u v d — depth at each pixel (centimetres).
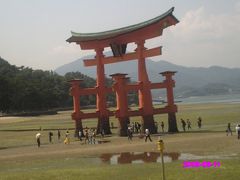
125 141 6012
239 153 3847
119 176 3002
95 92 7712
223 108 15325
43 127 10238
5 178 3203
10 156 4984
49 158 4566
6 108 18900
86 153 4831
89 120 12606
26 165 4106
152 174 2967
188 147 4628
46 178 3105
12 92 18700
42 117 15712
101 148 5259
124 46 7431
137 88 7050
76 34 8125
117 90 6962
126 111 6950
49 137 7238
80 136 6750
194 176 2764
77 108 7525
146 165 3512
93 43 7812
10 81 18612
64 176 3141
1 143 6962
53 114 18238
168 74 7238
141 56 7112
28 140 7281
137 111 7019
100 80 7762
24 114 17888
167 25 6850
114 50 7494
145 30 7019
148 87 7075
